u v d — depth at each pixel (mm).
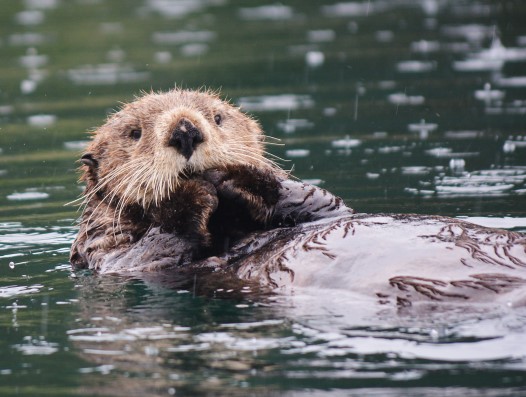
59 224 18969
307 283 12492
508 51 33406
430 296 11602
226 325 11750
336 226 13070
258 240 14273
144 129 15336
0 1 47906
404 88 29281
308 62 33250
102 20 42812
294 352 10797
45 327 12320
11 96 30391
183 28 40594
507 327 10805
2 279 14992
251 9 45062
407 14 41625
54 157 24250
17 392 10281
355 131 25062
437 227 12648
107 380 10359
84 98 29234
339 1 45938
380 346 10758
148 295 13461
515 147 22781
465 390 9625
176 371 10484
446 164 21688
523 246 12016
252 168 14391
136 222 15406
